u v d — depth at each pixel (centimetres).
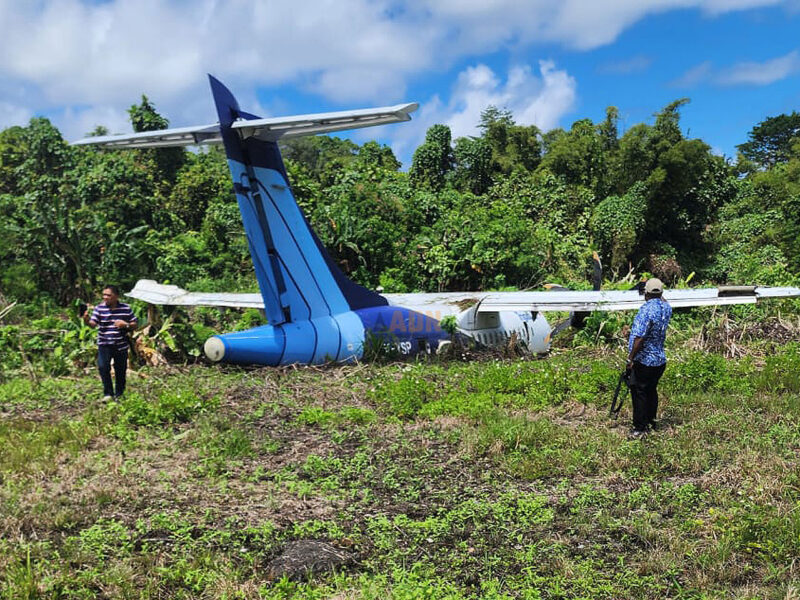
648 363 763
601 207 3303
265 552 489
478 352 1277
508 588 446
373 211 2209
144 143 946
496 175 3625
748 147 8000
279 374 1032
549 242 2502
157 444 726
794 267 2958
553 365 1085
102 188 2466
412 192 2486
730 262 3375
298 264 1078
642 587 445
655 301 774
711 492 598
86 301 1822
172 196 3209
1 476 623
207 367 1146
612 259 3222
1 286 1809
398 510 570
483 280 2159
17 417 826
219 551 488
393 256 2080
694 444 717
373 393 919
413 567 466
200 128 934
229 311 1556
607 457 682
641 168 3609
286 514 555
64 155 2831
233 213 2423
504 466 666
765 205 4225
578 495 598
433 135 3722
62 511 543
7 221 1955
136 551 487
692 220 3662
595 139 3859
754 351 1309
